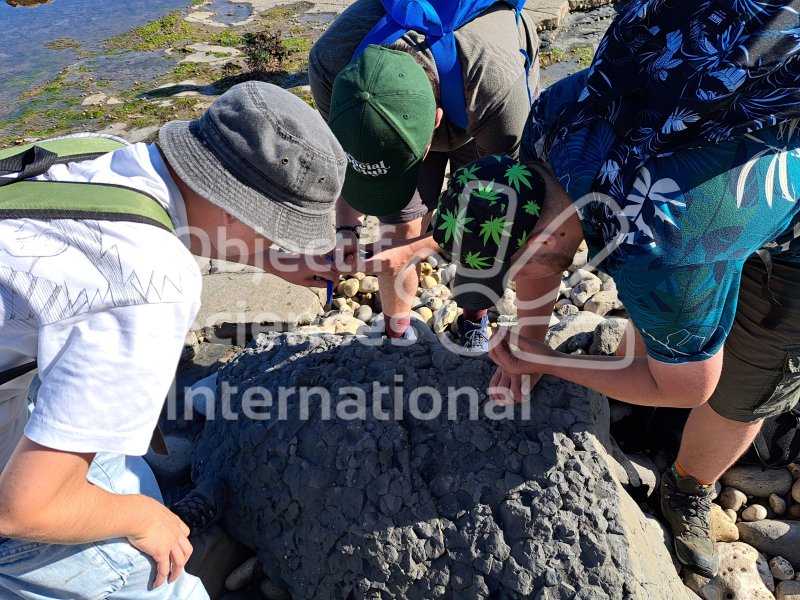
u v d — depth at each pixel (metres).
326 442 2.07
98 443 1.21
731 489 2.49
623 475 2.30
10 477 1.21
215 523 2.19
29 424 1.21
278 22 6.45
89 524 1.39
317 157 1.34
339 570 1.99
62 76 5.58
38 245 1.22
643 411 2.59
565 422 2.03
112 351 1.20
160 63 5.72
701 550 2.24
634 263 1.47
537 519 1.87
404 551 1.92
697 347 1.53
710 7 1.37
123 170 1.34
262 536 2.14
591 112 1.56
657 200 1.42
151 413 1.26
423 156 2.14
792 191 1.47
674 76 1.38
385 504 1.96
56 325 1.21
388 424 2.07
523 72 2.21
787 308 1.76
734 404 1.96
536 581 1.84
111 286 1.21
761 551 2.36
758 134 1.43
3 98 5.28
